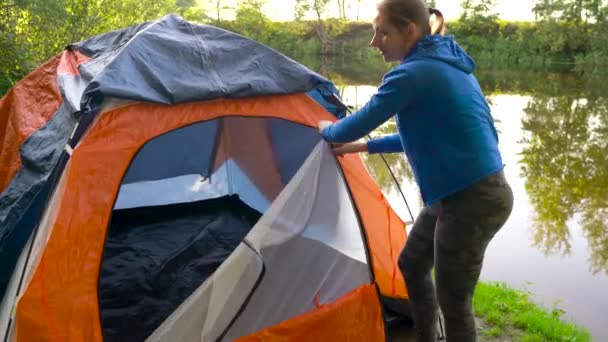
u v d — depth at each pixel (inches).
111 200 96.0
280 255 100.4
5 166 139.6
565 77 1081.4
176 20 122.3
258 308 98.3
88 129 99.7
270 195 155.9
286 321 96.0
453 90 76.1
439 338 117.0
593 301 169.5
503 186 78.7
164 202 168.1
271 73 112.5
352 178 113.8
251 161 160.7
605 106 653.3
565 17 1403.8
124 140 98.7
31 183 111.9
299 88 112.3
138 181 166.6
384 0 80.2
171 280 132.8
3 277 111.1
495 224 78.8
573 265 199.8
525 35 1453.0
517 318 138.2
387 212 121.4
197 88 103.4
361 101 597.0
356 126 83.4
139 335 113.1
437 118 76.9
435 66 76.2
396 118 83.8
